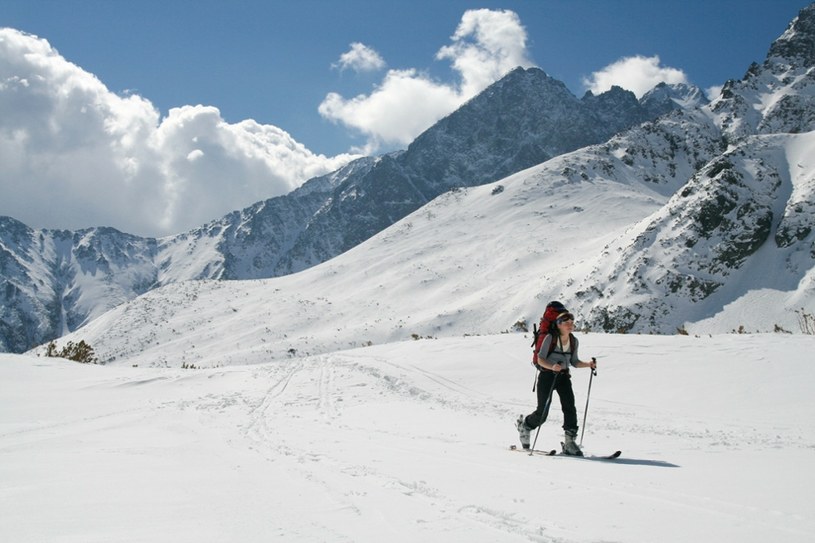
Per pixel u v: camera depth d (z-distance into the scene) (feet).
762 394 46.37
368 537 12.42
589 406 46.88
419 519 13.99
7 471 20.33
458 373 63.57
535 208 536.83
